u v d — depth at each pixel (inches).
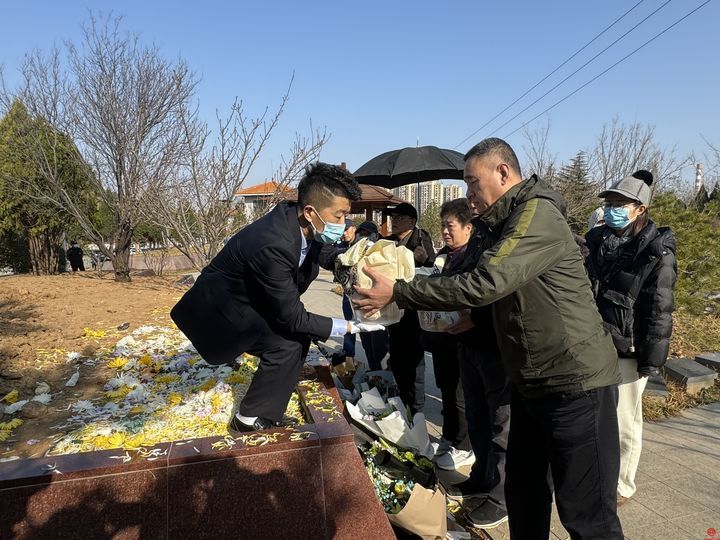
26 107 413.4
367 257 88.1
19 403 105.9
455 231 132.9
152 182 283.6
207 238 254.8
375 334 187.6
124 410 106.0
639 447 118.3
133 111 354.0
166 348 146.1
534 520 90.2
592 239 128.4
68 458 78.5
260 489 82.5
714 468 138.9
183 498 79.2
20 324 167.2
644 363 110.6
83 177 457.4
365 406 131.6
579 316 77.4
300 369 99.1
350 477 87.1
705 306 296.2
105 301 217.0
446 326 112.3
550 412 80.0
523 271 71.6
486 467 122.6
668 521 114.6
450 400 139.9
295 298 88.9
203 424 98.9
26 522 73.4
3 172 445.7
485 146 84.8
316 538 85.3
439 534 98.6
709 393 194.4
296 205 92.9
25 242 634.2
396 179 262.8
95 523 75.9
